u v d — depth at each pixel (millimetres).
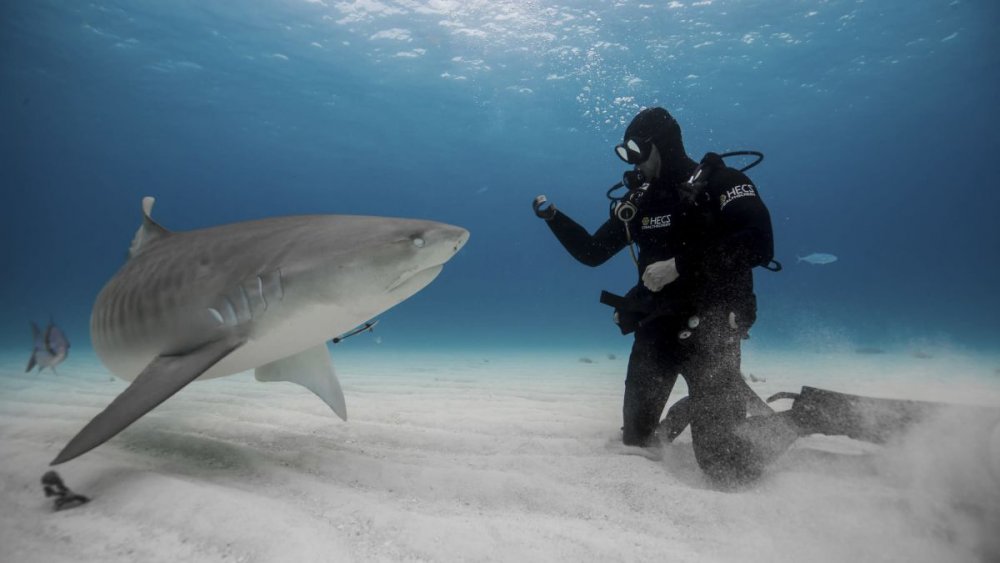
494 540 1540
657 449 2816
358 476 2197
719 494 1975
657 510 1875
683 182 2660
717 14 18906
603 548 1513
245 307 2080
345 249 2047
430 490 2062
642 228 2891
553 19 19812
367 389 5523
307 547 1407
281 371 2887
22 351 12414
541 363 10281
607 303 2787
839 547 1536
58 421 3273
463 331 37906
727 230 2498
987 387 5805
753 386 6020
